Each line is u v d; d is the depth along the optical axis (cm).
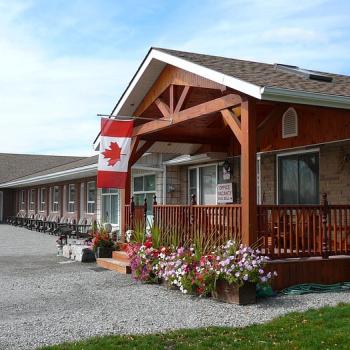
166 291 884
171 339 574
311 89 834
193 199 1064
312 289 855
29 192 3666
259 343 549
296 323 623
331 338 552
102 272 1139
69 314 723
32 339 587
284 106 873
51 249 1762
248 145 818
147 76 1122
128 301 808
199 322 661
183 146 1449
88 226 2223
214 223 916
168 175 1736
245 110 826
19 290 934
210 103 919
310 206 891
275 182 1195
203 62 962
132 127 1155
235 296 764
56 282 1016
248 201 818
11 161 4547
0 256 1527
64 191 2891
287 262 856
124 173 1123
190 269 838
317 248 894
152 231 1020
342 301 760
